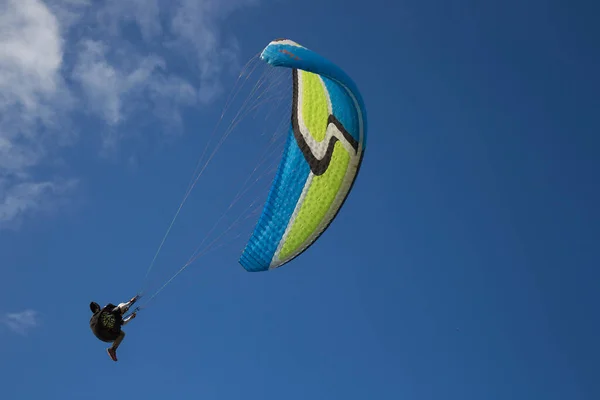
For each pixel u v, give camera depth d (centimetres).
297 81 1773
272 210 1811
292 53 1480
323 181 1747
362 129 1644
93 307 1688
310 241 1797
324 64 1485
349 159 1692
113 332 1664
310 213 1775
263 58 1495
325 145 1727
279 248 1817
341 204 1747
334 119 1692
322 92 1686
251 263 1844
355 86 1549
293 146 1797
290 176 1794
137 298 1716
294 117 1795
